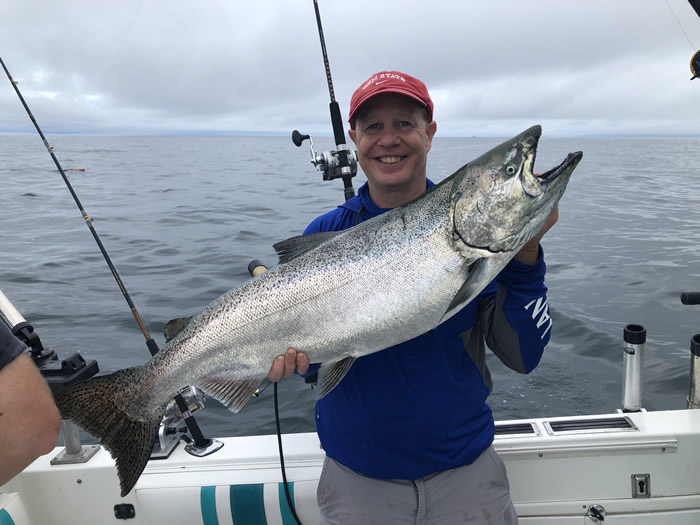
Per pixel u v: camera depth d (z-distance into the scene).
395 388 1.93
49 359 2.22
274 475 2.37
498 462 2.08
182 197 16.70
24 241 10.38
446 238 1.83
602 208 13.66
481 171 1.80
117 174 26.09
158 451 2.51
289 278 1.91
